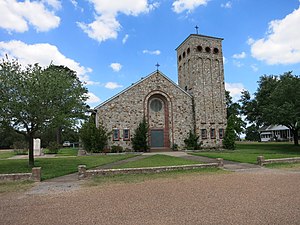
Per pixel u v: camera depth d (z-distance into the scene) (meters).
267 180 11.31
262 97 38.25
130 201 8.03
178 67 40.22
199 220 6.07
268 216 6.24
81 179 12.47
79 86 19.31
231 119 34.88
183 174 13.45
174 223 5.90
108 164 18.17
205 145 33.56
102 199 8.39
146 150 30.62
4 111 15.36
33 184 11.37
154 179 12.16
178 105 33.84
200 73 35.00
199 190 9.46
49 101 16.88
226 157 20.92
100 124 30.19
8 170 15.53
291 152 27.67
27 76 16.47
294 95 27.55
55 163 18.89
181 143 33.19
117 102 31.27
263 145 42.97
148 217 6.38
